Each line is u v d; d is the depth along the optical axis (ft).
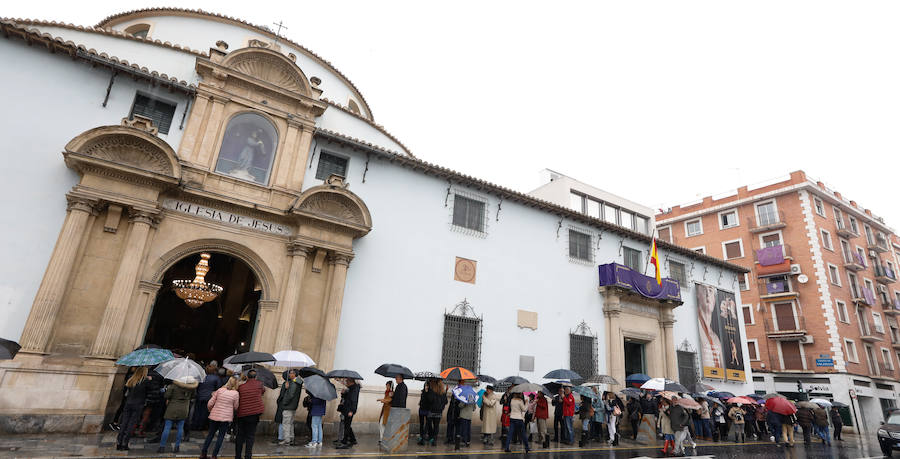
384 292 48.42
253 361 31.30
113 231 37.22
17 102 37.14
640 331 67.36
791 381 105.09
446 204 55.62
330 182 45.93
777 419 55.88
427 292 51.21
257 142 46.26
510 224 60.23
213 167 42.91
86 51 39.17
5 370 31.35
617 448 44.50
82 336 34.71
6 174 35.42
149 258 38.32
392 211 51.39
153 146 38.50
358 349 45.39
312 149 48.80
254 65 47.29
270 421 38.75
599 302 65.36
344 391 36.11
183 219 40.45
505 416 42.78
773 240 115.55
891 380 111.14
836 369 98.84
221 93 44.47
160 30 56.44
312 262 44.78
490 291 55.77
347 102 67.56
